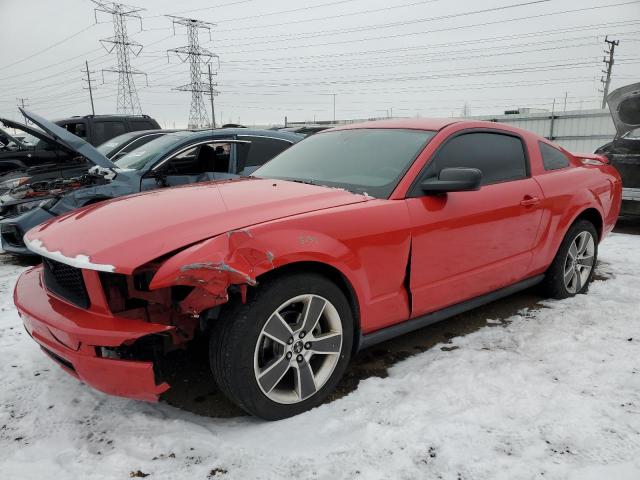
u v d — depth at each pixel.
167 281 1.90
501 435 2.14
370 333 2.69
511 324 3.44
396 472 1.93
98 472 1.97
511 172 3.41
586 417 2.25
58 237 2.38
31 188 5.65
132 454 2.09
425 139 3.04
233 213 2.36
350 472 1.93
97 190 5.37
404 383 2.63
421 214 2.72
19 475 1.96
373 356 3.02
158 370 2.09
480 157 3.22
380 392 2.54
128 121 11.20
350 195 2.70
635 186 7.13
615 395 2.45
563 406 2.35
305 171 3.22
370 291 2.56
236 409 2.48
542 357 2.89
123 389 2.07
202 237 2.14
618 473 1.89
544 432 2.15
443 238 2.83
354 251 2.45
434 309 2.96
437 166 2.93
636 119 7.38
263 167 3.59
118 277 2.12
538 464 1.95
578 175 3.93
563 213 3.67
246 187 2.88
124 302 2.14
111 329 1.99
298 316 2.37
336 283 2.52
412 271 2.73
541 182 3.55
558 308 3.73
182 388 2.68
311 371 2.39
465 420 2.24
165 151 5.63
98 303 2.10
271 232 2.20
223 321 2.14
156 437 2.18
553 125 22.08
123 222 2.36
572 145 21.84
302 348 2.35
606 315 3.52
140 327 2.00
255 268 2.06
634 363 2.76
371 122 3.67
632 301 3.87
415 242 2.70
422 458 2.01
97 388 2.12
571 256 3.92
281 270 2.26
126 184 5.42
